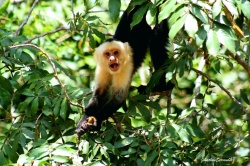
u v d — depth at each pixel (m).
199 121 10.71
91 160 9.30
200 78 12.13
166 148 9.01
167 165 8.73
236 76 17.03
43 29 15.66
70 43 16.34
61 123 10.42
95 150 9.30
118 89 11.57
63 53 15.98
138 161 9.16
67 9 16.22
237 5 8.57
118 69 11.71
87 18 11.02
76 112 10.63
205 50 10.12
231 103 14.22
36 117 10.51
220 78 16.84
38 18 15.77
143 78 15.33
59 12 16.11
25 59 11.15
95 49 12.39
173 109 16.30
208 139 9.48
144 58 12.98
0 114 11.28
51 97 10.35
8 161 10.44
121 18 12.95
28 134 9.93
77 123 10.55
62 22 15.84
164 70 10.70
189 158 9.21
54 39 15.98
